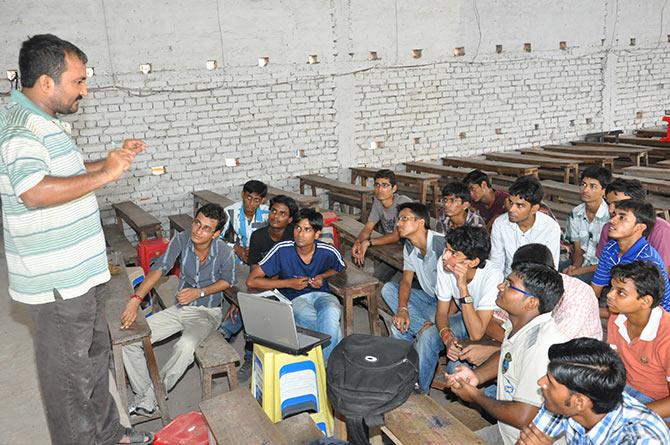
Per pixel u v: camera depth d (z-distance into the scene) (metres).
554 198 6.84
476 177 5.05
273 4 7.42
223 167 7.56
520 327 2.40
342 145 8.16
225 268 3.79
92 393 2.42
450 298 3.36
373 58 8.10
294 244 3.87
